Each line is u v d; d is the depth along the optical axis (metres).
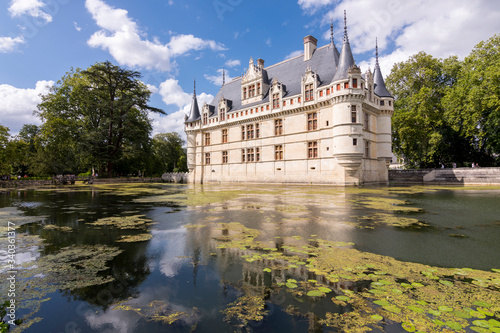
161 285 3.95
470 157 39.81
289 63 39.62
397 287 3.78
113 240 6.48
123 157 45.53
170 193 20.81
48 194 20.50
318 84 31.92
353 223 8.22
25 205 13.42
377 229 7.40
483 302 3.33
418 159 42.09
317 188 25.83
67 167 46.97
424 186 27.28
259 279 4.11
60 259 5.12
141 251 5.59
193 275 4.30
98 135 41.69
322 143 30.94
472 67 32.66
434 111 36.75
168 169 88.31
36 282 4.07
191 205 13.01
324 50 35.06
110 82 44.59
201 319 3.03
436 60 37.88
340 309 3.21
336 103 28.75
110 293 3.71
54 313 3.21
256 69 39.47
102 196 18.42
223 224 8.23
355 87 28.02
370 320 2.97
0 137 29.02
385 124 34.44
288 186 30.45
